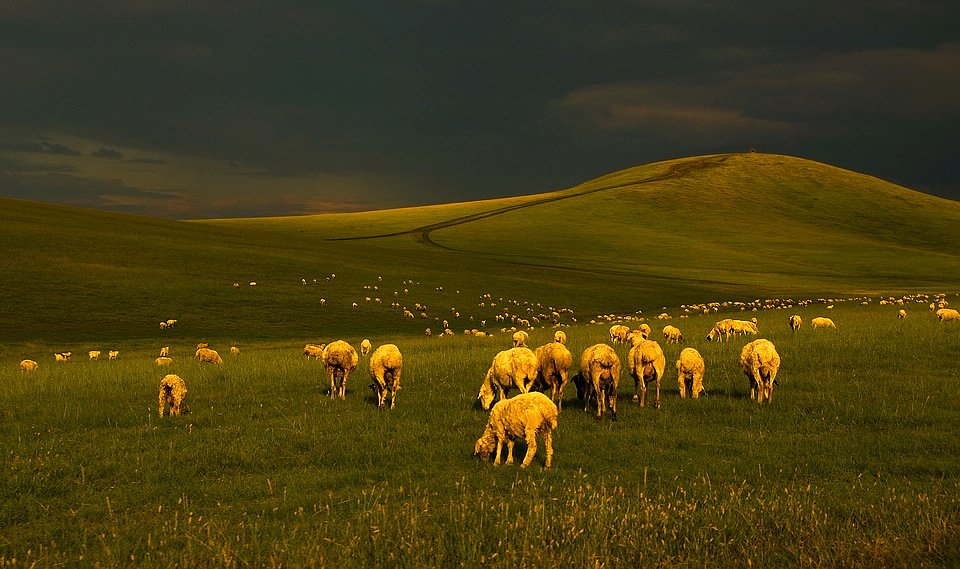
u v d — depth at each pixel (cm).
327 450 1187
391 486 979
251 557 720
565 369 1437
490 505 870
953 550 682
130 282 5050
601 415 1366
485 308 5706
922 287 7862
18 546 784
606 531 752
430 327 4784
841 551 700
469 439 1238
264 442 1231
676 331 2842
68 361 3177
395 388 1546
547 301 6256
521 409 1044
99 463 1105
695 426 1302
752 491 917
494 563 694
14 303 4241
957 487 902
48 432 1348
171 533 807
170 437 1289
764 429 1267
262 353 3183
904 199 15712
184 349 3578
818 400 1474
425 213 14988
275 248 7619
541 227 12681
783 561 700
